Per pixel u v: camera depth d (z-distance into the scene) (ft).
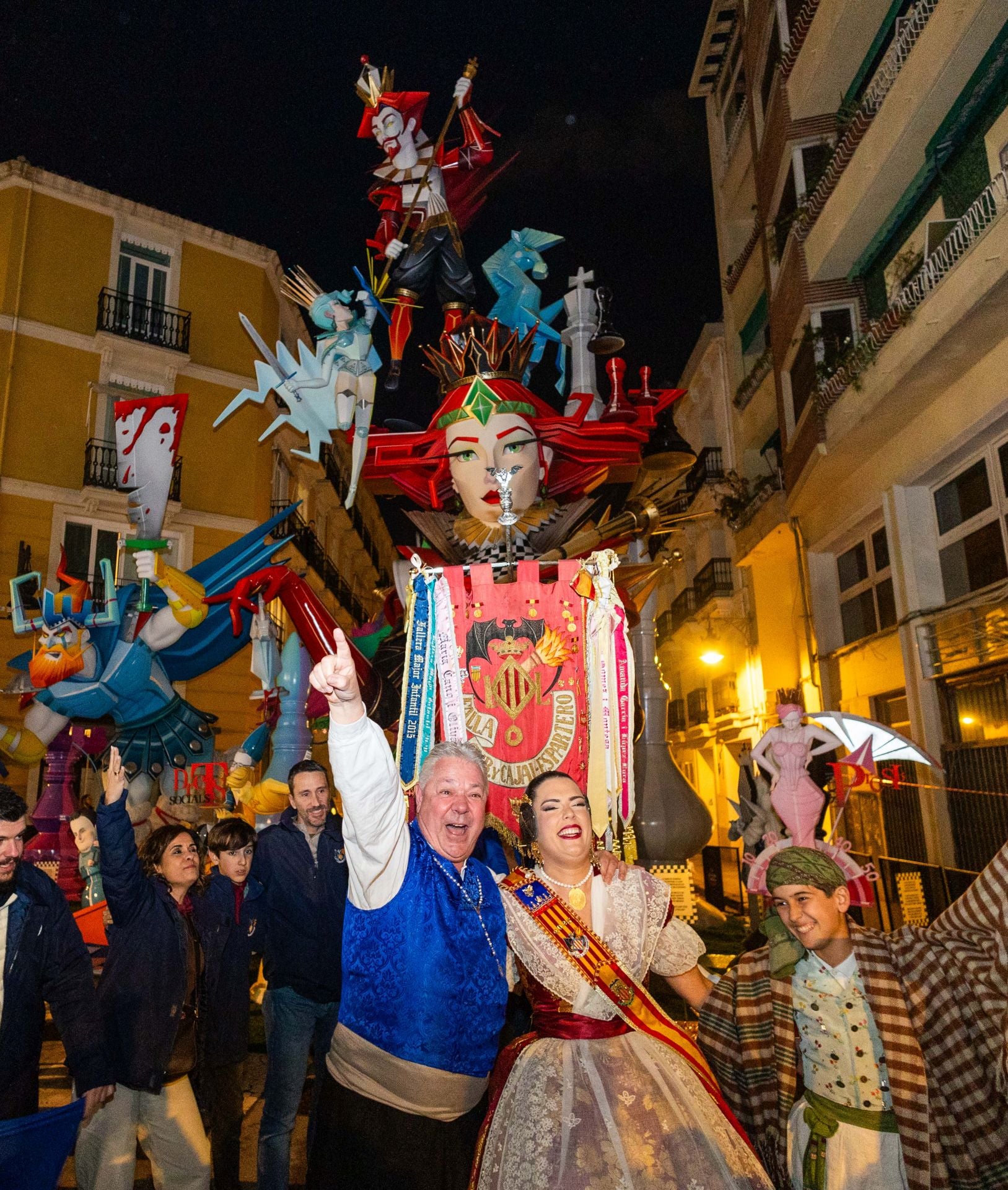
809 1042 8.54
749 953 9.22
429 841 8.67
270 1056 11.98
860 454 39.40
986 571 32.42
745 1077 8.94
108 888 10.81
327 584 76.79
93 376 56.13
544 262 18.74
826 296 42.57
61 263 55.88
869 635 43.24
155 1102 10.82
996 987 8.22
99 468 55.21
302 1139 15.14
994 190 26.96
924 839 34.68
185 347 58.80
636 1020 8.63
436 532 17.78
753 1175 7.91
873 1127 8.16
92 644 22.27
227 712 56.95
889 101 34.58
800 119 45.27
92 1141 10.48
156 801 25.23
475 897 8.51
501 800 13.52
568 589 14.25
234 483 60.34
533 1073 8.32
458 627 14.15
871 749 20.49
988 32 29.37
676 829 15.85
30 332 54.39
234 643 23.77
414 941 8.00
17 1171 8.11
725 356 66.69
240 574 23.29
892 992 8.19
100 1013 10.30
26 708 23.25
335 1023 12.16
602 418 17.35
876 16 39.81
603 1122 7.79
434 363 17.62
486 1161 7.97
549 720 13.80
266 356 15.90
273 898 12.32
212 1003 11.91
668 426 17.92
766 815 25.00
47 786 27.43
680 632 75.10
